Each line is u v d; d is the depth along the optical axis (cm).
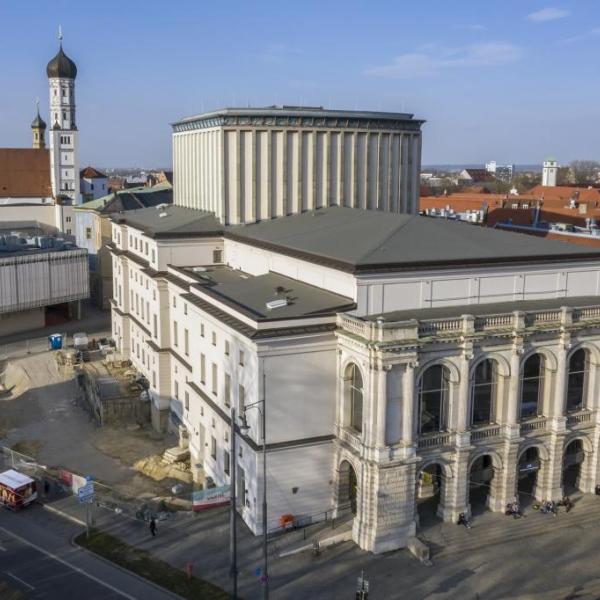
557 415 6122
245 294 6669
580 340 6131
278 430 5841
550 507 6097
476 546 5634
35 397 9875
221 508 6381
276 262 7394
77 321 14000
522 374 5991
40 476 7219
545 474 6228
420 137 9569
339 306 5928
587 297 6781
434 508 6144
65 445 8300
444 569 5344
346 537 5750
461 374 5716
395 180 9356
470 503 6244
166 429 8706
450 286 6244
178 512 6341
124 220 10381
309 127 8706
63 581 5316
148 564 5516
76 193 18562
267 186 8681
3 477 6650
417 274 6094
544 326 5931
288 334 5709
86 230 15588
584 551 5581
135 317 10075
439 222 7144
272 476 5850
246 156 8600
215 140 8762
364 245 6419
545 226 12862
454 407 5781
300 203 8825
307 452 5944
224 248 8744
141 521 6206
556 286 6681
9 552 5759
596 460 6388
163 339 8562
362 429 5647
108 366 10550
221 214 8725
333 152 8881
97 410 9056
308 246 6881
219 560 5534
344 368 5819
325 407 5981
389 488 5553
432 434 5756
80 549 5788
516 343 5831
